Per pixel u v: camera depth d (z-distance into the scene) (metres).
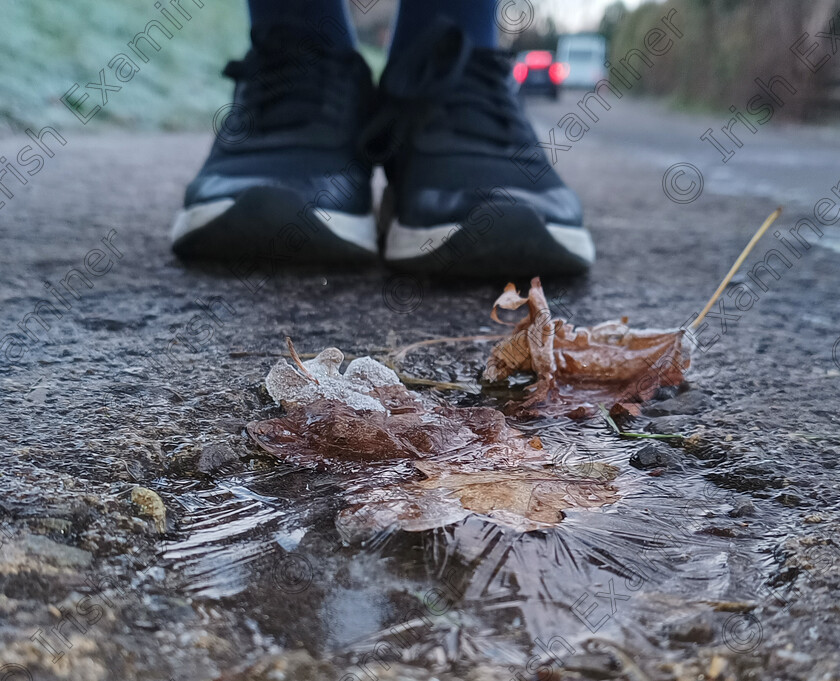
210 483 0.20
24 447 0.20
